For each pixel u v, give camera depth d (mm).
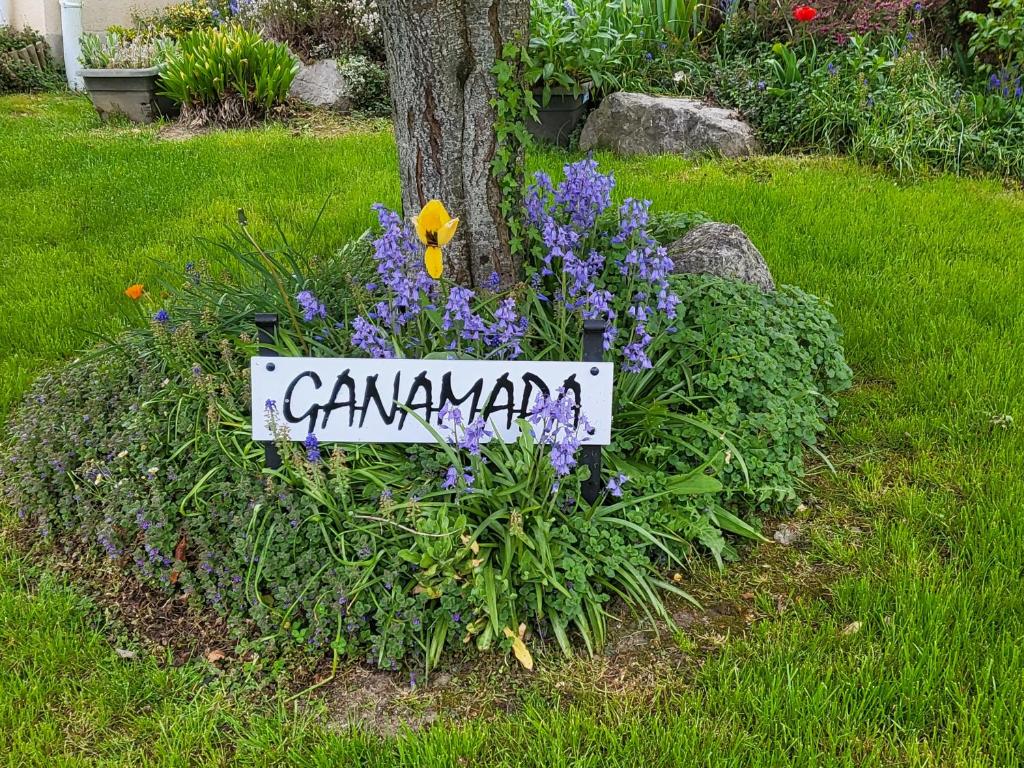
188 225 5742
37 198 6367
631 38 8367
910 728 2191
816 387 3576
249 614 2639
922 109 7141
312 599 2564
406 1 2977
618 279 3613
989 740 2145
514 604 2553
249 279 4324
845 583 2695
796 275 4809
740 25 8727
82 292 4754
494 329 2961
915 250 5168
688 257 3990
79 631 2678
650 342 3279
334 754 2186
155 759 2242
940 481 3189
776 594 2754
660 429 3080
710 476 2893
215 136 8156
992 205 6008
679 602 2732
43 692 2412
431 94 3125
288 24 9992
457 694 2422
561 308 3131
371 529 2607
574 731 2205
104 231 5809
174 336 3277
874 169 6832
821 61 7914
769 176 6684
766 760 2115
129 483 2908
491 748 2227
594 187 3506
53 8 12422
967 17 7691
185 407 3102
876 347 4102
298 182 6590
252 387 2682
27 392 3834
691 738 2178
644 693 2389
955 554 2818
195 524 2758
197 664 2529
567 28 8062
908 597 2570
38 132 8625
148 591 2807
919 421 3525
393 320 3057
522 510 2584
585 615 2611
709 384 3201
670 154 7379
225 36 8828
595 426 2676
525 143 3297
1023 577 2668
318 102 9188
